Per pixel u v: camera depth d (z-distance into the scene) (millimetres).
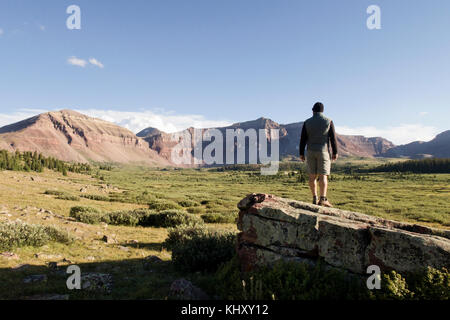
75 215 20312
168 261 8969
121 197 47125
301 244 4926
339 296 4086
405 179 145250
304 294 4082
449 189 89375
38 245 9633
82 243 11039
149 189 89812
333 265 4621
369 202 57125
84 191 52969
